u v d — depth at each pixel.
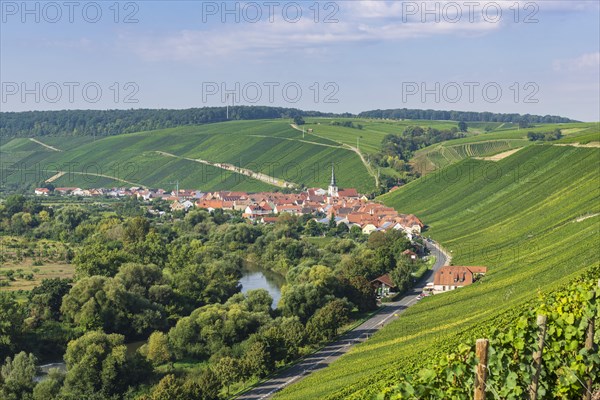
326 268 140.12
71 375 96.50
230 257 188.12
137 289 139.88
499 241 177.12
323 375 96.94
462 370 25.08
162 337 112.38
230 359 100.50
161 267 177.12
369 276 158.88
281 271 185.38
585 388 27.05
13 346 112.25
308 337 115.75
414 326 116.31
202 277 150.12
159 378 101.56
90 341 103.88
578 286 33.12
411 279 158.12
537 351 24.59
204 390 91.69
